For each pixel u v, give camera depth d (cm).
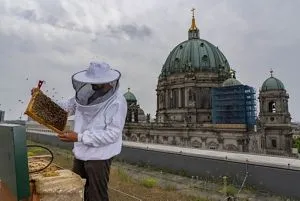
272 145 9150
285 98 9725
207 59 10662
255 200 1655
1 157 423
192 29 11762
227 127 8000
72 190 412
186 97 10219
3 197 426
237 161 2058
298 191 1702
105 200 500
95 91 522
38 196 401
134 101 12162
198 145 8419
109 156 493
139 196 1435
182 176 2338
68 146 3725
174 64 10925
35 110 454
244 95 9075
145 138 9794
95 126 498
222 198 1591
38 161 588
